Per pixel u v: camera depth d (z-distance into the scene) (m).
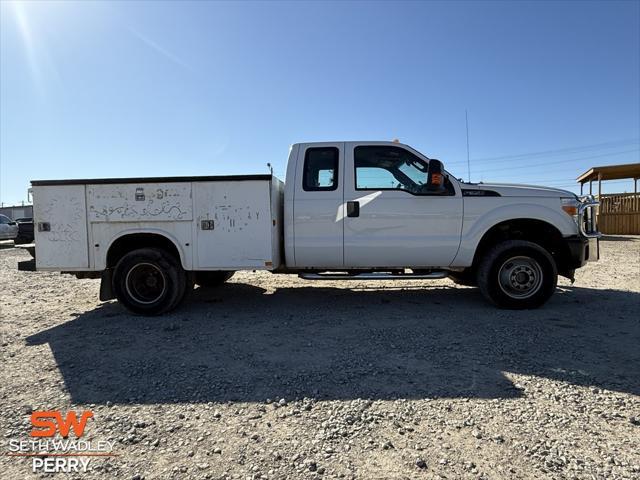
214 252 5.35
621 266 9.69
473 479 2.13
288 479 2.15
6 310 6.01
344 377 3.42
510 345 4.12
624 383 3.24
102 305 6.30
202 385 3.31
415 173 5.57
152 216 5.34
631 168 18.14
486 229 5.45
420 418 2.75
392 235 5.49
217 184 5.32
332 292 6.98
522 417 2.74
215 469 2.24
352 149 5.60
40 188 5.37
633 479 2.10
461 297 6.40
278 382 3.34
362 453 2.37
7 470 2.26
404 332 4.59
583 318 5.08
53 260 5.40
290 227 5.57
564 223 5.44
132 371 3.61
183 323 5.12
